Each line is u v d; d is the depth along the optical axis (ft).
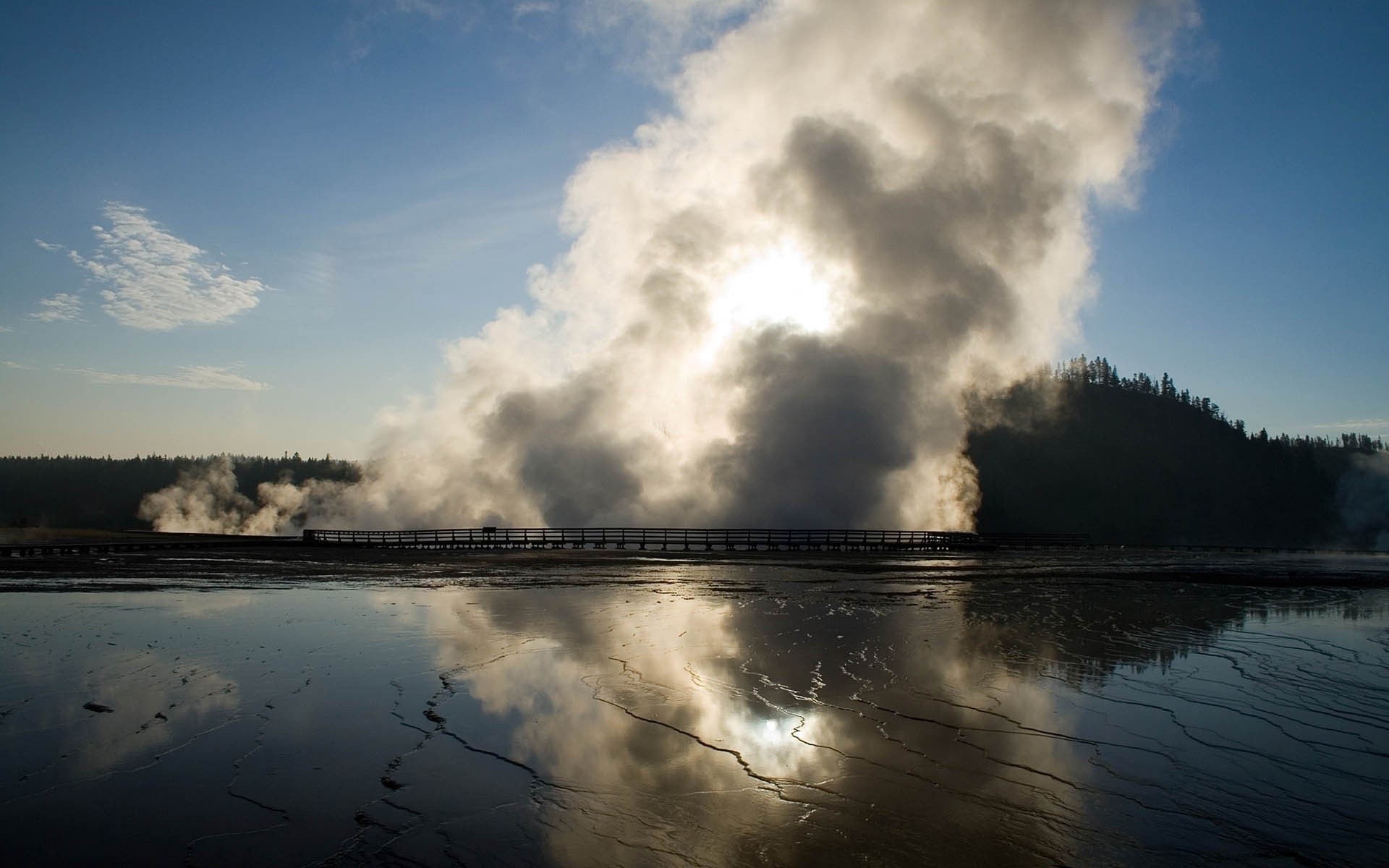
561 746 33.22
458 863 22.91
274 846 23.93
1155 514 382.01
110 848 23.76
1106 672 48.44
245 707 38.81
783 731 35.47
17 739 33.83
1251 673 48.85
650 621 66.13
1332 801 27.94
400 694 41.52
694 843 24.31
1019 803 27.50
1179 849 24.13
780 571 121.29
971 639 59.62
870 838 24.66
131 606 74.84
